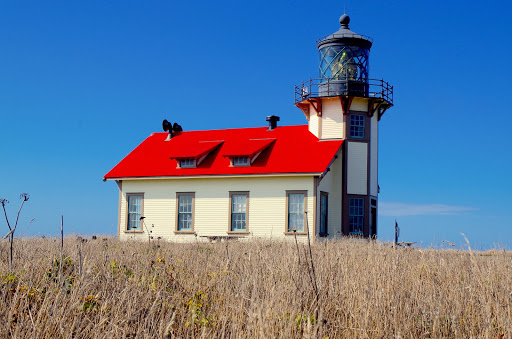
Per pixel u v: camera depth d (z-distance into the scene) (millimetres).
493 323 7418
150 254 11859
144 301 7172
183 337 6555
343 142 28516
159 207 30016
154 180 30266
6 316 6105
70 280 7742
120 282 7988
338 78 29109
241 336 6086
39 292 7051
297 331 6234
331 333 6719
